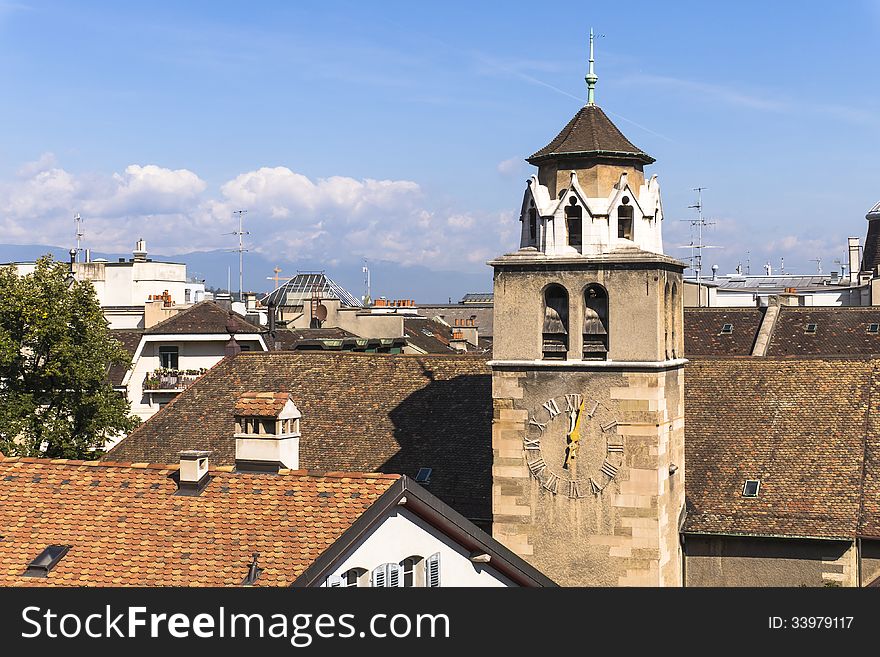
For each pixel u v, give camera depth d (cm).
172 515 3130
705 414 5003
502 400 4475
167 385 8138
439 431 5116
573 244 4416
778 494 4662
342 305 11812
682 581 4662
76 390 6475
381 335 10350
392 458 5066
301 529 2995
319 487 3127
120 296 11775
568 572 4412
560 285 4384
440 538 3170
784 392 4997
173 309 10100
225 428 5416
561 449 4406
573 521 4400
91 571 2983
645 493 4316
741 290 13150
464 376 5322
